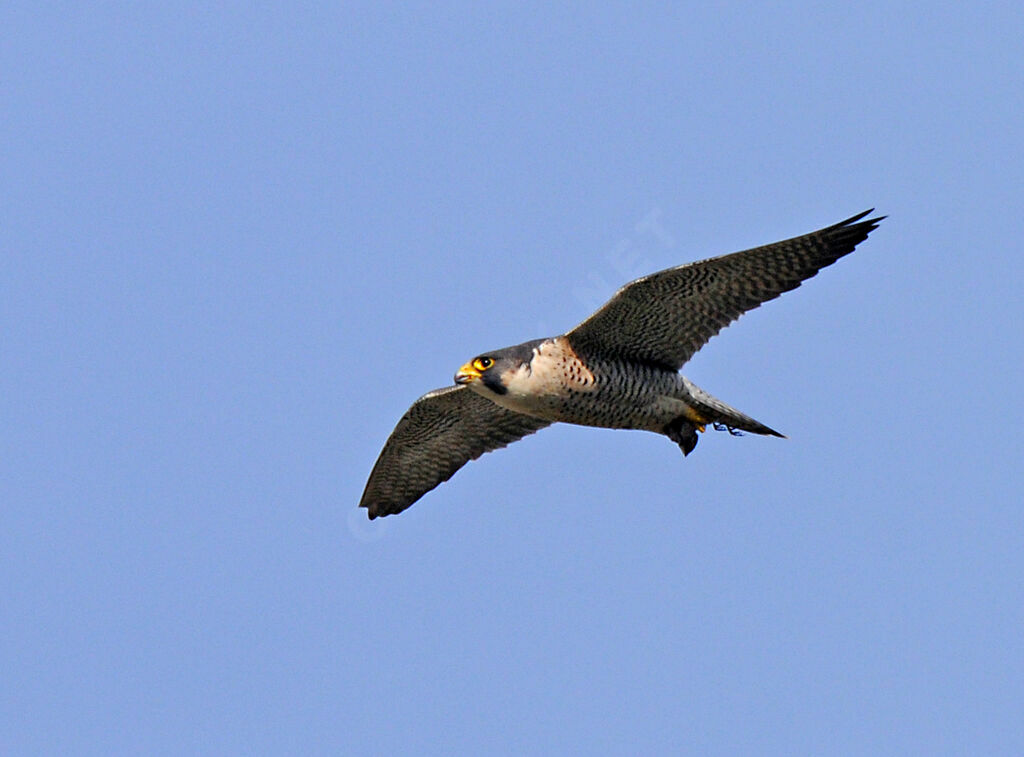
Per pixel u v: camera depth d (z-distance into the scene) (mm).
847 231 13891
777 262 14102
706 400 15109
